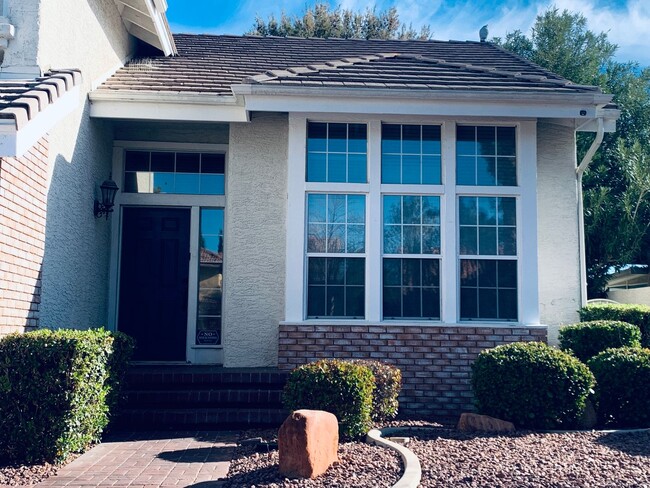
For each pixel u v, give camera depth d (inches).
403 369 347.9
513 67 443.8
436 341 350.0
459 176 367.2
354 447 253.8
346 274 358.3
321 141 366.9
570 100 349.7
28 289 278.1
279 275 372.8
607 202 816.3
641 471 215.5
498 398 293.4
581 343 345.7
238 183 376.8
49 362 240.8
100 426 270.7
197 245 409.4
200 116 366.9
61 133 315.6
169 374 335.6
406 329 350.3
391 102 353.1
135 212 411.2
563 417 290.0
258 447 265.0
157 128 411.8
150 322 403.2
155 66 437.4
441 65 406.0
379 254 356.2
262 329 369.1
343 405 264.5
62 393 239.5
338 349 347.9
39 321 291.0
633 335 342.6
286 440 216.7
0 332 249.8
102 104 362.3
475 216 364.8
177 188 414.6
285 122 382.3
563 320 382.9
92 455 255.1
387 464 225.0
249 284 371.2
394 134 369.7
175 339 403.2
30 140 242.1
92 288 370.9
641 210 825.5
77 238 343.6
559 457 233.0
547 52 957.2
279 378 336.5
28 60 292.4
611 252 805.9
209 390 329.4
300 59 468.8
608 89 926.4
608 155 864.9
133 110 363.9
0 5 305.1
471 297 358.9
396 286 358.3
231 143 379.2
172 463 242.5
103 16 387.5
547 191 390.0
